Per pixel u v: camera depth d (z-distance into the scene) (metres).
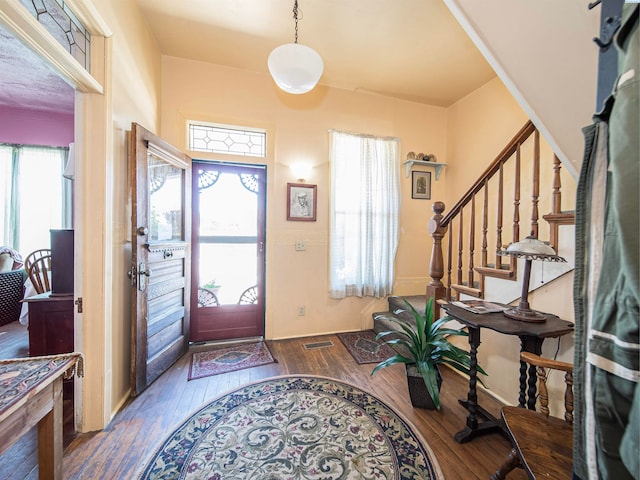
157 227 2.30
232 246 3.06
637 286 0.52
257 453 1.47
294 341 3.04
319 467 1.39
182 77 2.75
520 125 2.82
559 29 1.14
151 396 1.98
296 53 1.68
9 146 3.80
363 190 3.30
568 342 1.62
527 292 1.61
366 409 1.86
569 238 1.58
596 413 0.62
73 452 1.46
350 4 2.08
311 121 3.16
